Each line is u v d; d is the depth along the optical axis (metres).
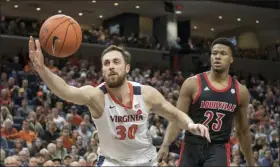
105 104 3.80
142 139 3.88
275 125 17.72
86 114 14.55
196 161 5.02
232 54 5.01
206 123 4.96
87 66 21.12
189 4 25.03
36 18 27.89
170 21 27.30
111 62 3.81
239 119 5.19
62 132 11.86
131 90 3.87
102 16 27.92
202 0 24.22
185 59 25.67
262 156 13.46
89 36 23.80
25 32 22.44
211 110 4.95
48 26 3.62
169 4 24.31
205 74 5.07
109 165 3.88
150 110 4.00
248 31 30.81
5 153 9.97
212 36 33.03
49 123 12.34
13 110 13.80
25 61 20.55
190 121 3.77
